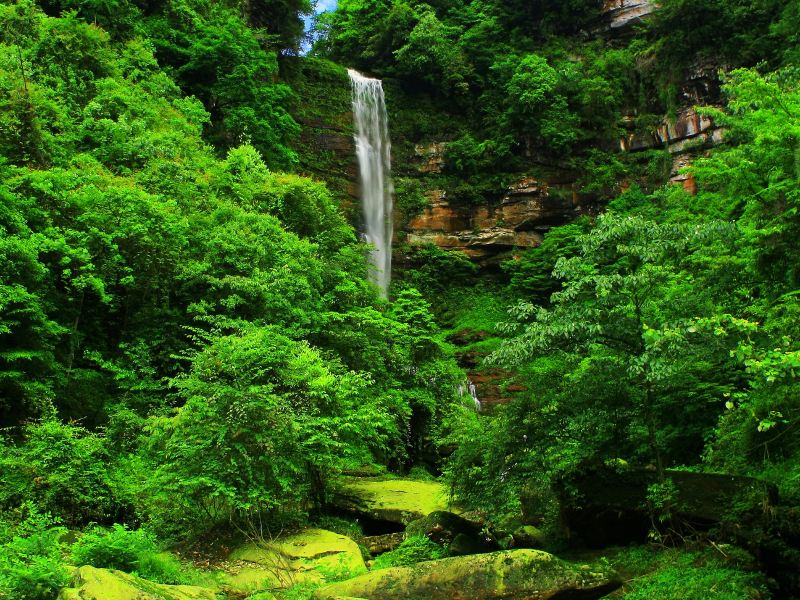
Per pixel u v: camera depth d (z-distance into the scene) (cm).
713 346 986
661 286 1082
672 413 1457
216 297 1908
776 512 888
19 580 693
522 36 5178
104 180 1927
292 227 2517
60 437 1283
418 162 4778
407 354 2525
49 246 1570
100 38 2683
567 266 1071
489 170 4756
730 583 820
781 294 1175
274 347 1434
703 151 4356
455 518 1258
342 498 1666
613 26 5041
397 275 4469
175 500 1302
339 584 797
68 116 2281
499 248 4644
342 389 1530
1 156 1691
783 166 1390
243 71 3269
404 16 4906
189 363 1830
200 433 1287
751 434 1288
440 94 4925
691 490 1029
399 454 2341
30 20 2550
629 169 4612
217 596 811
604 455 1112
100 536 975
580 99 4738
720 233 1032
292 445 1336
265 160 3272
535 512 1238
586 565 767
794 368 789
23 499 1155
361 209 4309
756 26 4284
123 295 1902
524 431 1088
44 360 1497
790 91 1534
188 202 2120
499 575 738
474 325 4166
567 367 1097
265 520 1332
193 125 2834
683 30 4503
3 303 1385
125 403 1642
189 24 3503
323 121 4306
